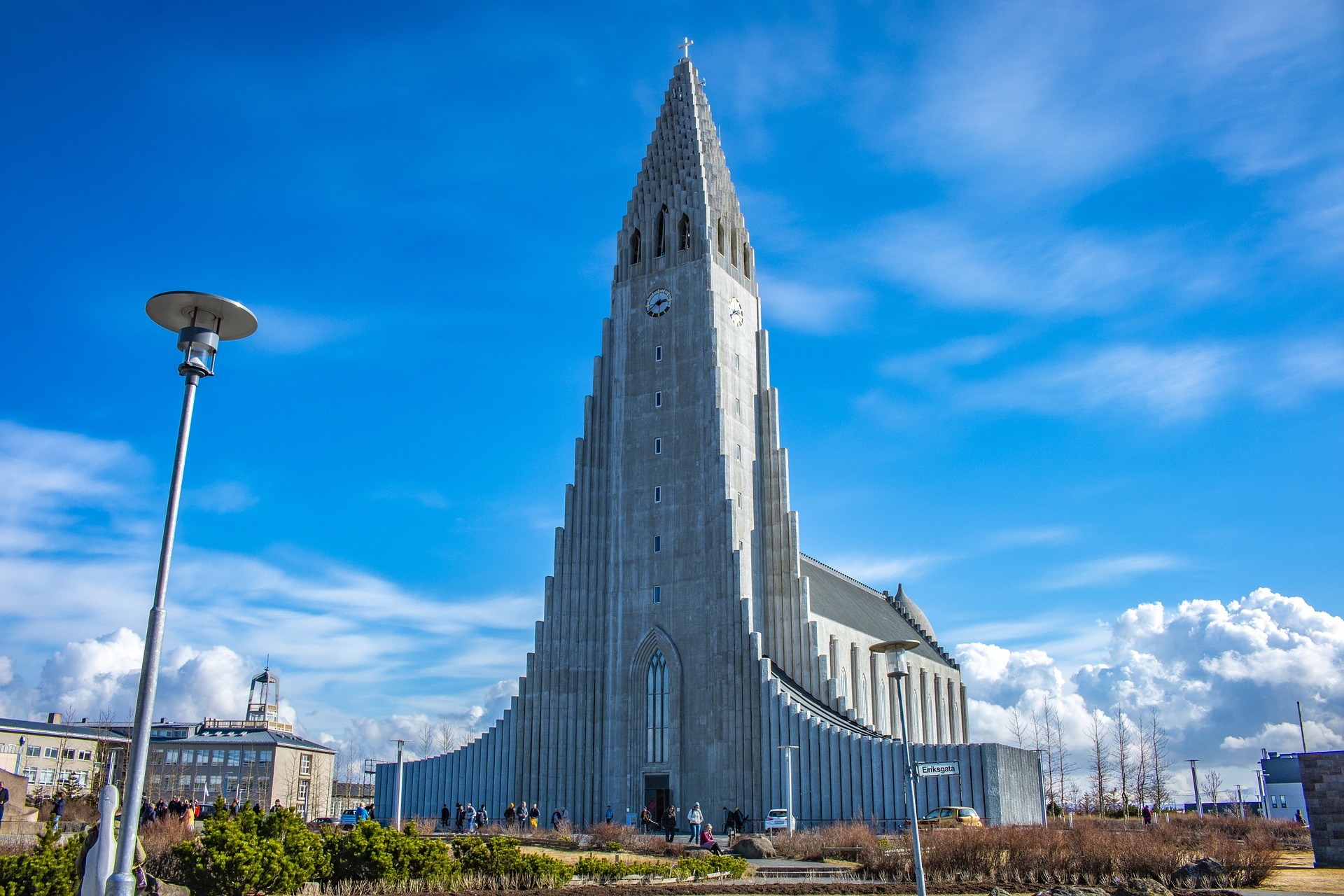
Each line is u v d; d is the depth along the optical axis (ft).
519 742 284.00
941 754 227.81
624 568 292.20
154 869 104.17
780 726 251.19
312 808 438.81
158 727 431.02
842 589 385.70
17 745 312.71
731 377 304.30
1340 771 148.66
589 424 306.96
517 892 108.58
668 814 205.26
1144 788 336.49
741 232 331.16
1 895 76.79
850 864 156.87
